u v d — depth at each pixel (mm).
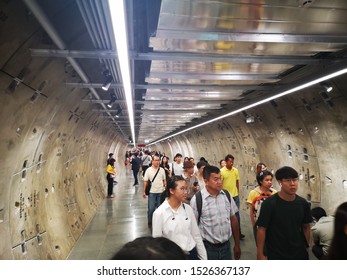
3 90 2686
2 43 2305
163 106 7090
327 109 4691
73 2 2396
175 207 2871
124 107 7254
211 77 4293
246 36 2820
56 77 3611
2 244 3346
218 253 3094
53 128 4730
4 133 3002
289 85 4211
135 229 6922
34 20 2428
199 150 15656
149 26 2711
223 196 3303
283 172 2867
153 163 7031
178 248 1262
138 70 4633
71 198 6828
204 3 2191
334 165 5109
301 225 2938
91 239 6207
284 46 3084
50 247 4723
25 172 3996
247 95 5836
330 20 2525
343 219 1879
